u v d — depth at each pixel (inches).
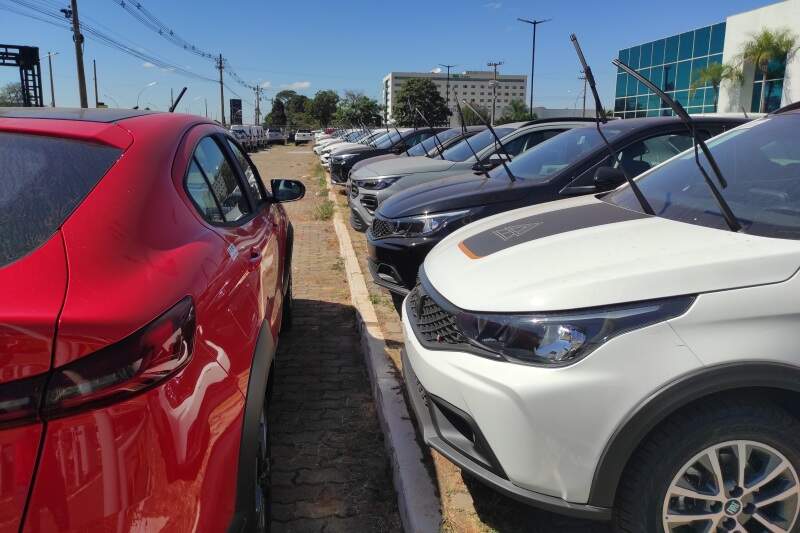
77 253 58.5
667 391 75.7
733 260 80.5
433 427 97.3
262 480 91.4
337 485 116.2
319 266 290.7
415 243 184.2
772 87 1110.4
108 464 50.6
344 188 621.3
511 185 190.4
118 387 51.5
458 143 364.8
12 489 47.6
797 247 81.0
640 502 79.1
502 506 103.3
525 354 82.5
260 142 2022.6
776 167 110.0
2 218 62.1
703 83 1206.3
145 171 75.4
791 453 78.3
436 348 96.0
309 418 141.9
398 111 2209.6
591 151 190.1
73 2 984.3
